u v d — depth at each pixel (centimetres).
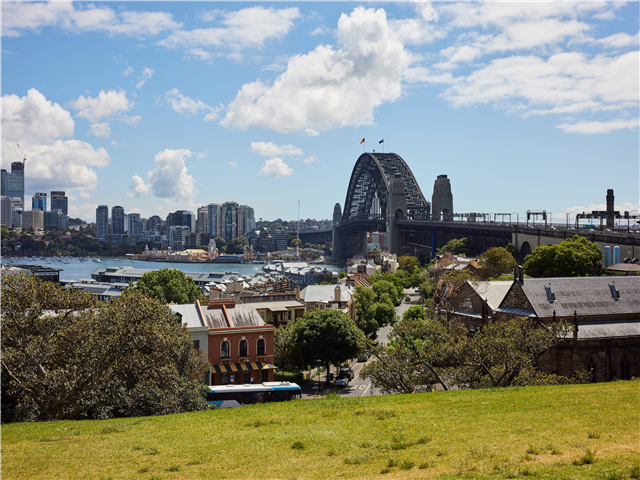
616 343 6122
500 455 2284
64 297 4578
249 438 2847
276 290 15750
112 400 4397
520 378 5022
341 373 9894
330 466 2309
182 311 8306
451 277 10575
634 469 1911
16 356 4231
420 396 4066
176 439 2925
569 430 2648
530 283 6856
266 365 8119
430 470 2156
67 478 2305
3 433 3241
